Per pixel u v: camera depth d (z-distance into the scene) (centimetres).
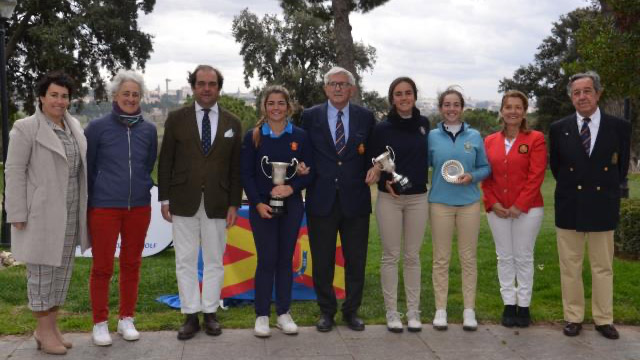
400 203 460
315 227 459
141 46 3156
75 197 412
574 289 464
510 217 472
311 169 454
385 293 471
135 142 426
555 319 496
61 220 398
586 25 714
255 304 456
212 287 456
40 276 404
